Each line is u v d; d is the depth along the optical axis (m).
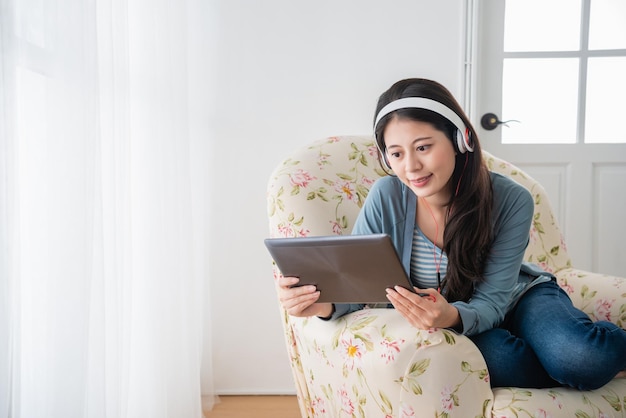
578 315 1.22
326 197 1.53
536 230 1.76
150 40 1.59
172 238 1.67
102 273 1.15
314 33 2.29
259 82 2.28
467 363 1.05
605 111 2.45
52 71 1.06
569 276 1.68
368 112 2.29
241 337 2.31
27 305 1.06
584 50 2.43
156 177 1.60
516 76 2.45
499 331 1.21
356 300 1.14
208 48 2.26
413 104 1.17
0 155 0.91
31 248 1.07
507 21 2.43
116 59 1.32
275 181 1.53
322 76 2.29
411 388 1.01
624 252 2.43
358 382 1.12
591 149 2.42
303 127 2.29
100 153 1.15
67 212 1.07
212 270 2.30
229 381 2.31
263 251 2.30
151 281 1.59
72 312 1.06
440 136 1.18
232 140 2.28
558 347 1.13
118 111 1.31
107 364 1.21
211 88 2.27
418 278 1.36
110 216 1.24
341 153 1.65
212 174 2.28
